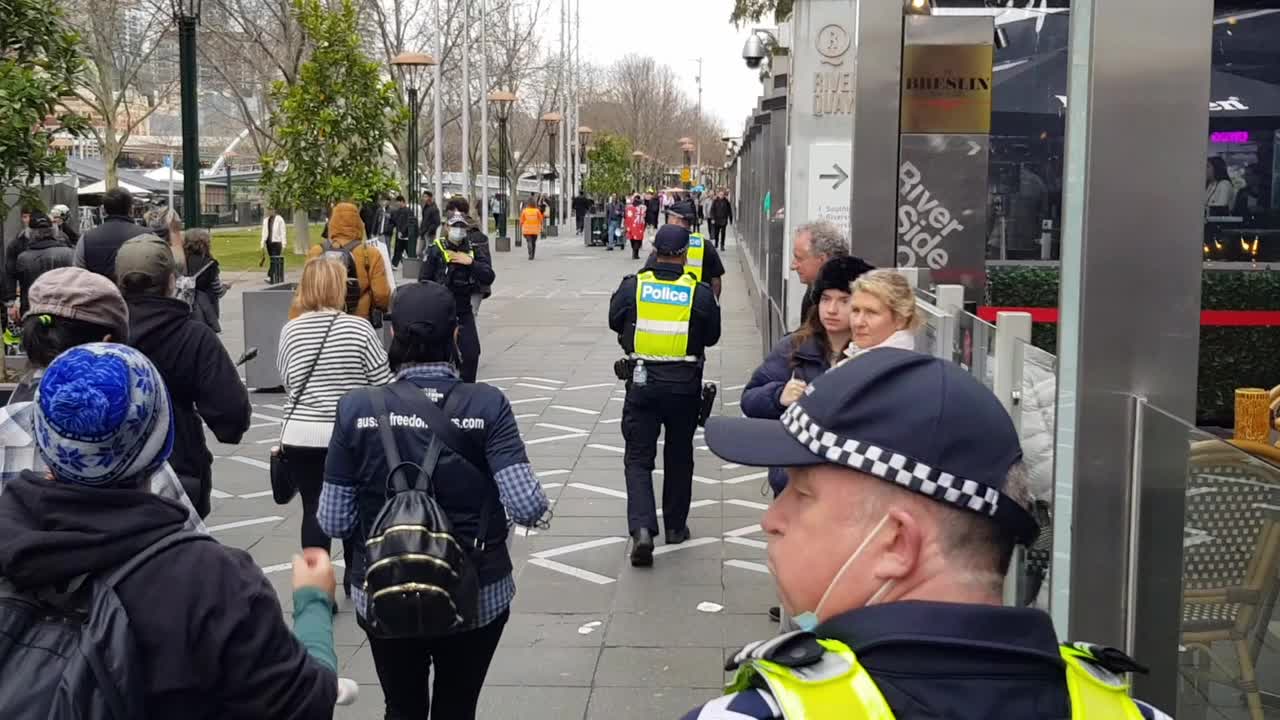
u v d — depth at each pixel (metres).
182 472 5.25
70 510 2.28
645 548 7.43
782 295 12.97
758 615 6.63
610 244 42.94
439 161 35.78
